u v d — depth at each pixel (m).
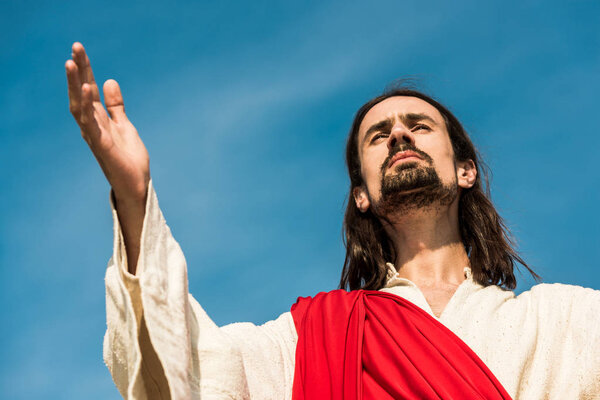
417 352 5.59
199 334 5.19
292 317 6.45
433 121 7.55
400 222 7.23
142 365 4.65
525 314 6.02
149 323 4.60
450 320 6.07
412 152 7.18
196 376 5.01
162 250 4.98
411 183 7.05
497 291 6.38
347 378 5.58
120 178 4.88
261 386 5.76
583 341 5.77
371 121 7.68
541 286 6.27
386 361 5.62
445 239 7.18
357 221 7.75
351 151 8.34
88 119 4.79
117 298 4.84
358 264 7.59
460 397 5.32
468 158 7.93
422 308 6.27
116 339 4.82
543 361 5.79
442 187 7.13
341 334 5.90
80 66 4.95
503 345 5.84
